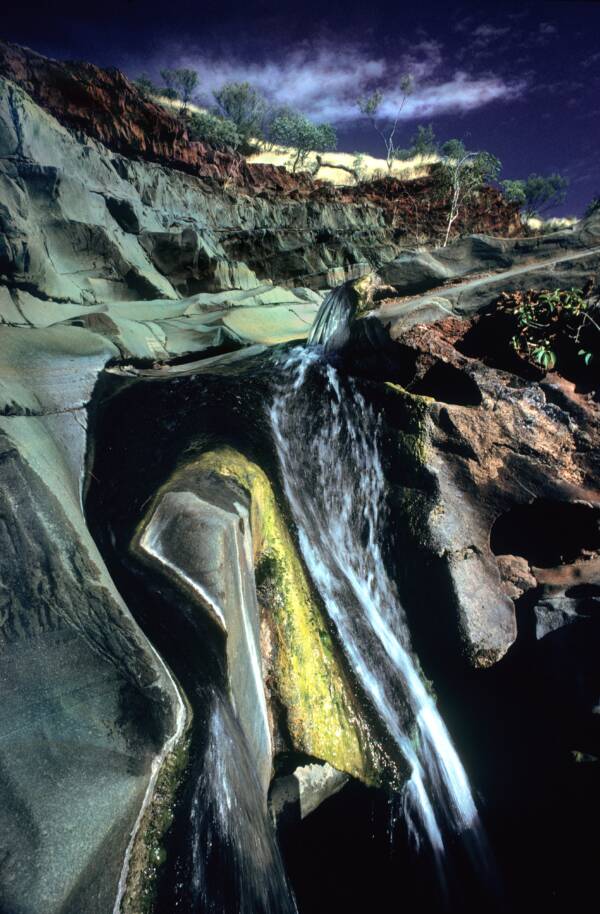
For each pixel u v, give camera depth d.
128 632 2.83
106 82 15.16
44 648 2.64
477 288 5.44
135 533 3.44
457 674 4.70
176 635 2.99
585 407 4.73
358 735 3.81
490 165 28.03
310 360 5.85
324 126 35.62
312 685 3.81
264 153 35.19
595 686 4.18
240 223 18.27
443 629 4.65
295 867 3.55
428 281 6.04
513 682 4.74
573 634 4.41
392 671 4.43
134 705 2.62
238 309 9.77
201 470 4.12
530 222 36.88
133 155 16.02
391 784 3.68
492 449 4.79
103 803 2.30
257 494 4.25
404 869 3.80
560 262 5.23
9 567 2.81
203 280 11.90
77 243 8.82
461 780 4.38
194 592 3.11
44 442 3.95
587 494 4.59
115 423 4.84
